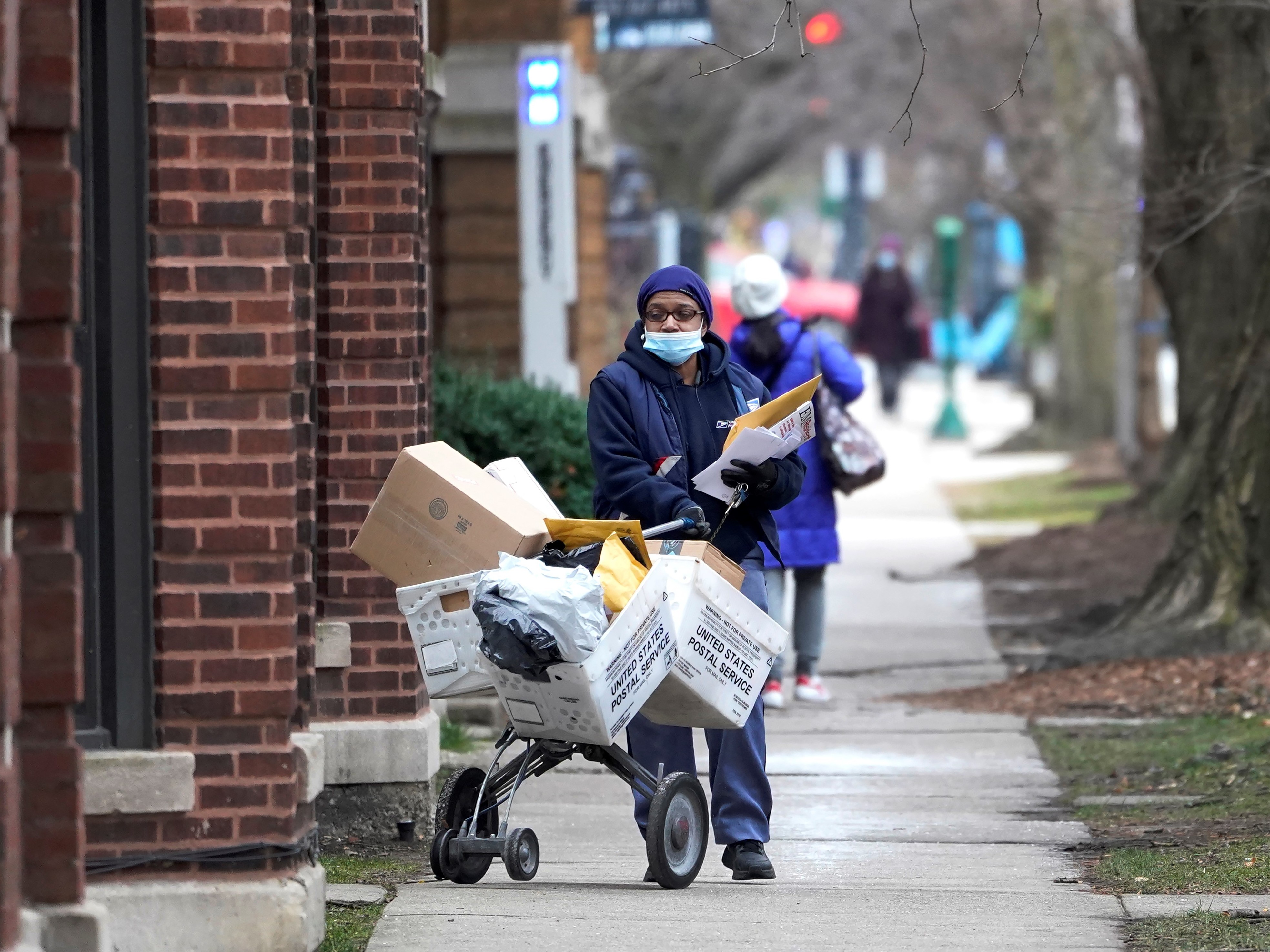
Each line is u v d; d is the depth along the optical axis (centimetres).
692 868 2583
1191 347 5266
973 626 5472
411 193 3019
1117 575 6056
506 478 2556
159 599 2145
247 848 2150
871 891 2553
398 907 2422
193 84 2148
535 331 5478
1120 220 5716
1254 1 4519
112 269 2138
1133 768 3550
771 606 4181
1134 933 2302
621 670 2336
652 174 15912
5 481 1712
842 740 3934
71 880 1933
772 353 3981
